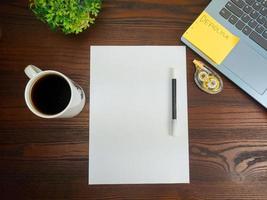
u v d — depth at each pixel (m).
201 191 0.59
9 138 0.59
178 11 0.63
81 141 0.59
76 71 0.61
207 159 0.59
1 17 0.62
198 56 0.62
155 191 0.59
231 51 0.61
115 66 0.61
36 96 0.52
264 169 0.60
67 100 0.52
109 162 0.58
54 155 0.59
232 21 0.61
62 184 0.58
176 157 0.59
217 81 0.61
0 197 0.58
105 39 0.62
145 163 0.59
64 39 0.62
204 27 0.61
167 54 0.62
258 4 0.61
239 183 0.59
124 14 0.63
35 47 0.61
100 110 0.60
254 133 0.60
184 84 0.61
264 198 0.59
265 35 0.61
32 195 0.58
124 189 0.58
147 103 0.60
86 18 0.57
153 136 0.59
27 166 0.58
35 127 0.59
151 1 0.63
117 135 0.59
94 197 0.58
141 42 0.62
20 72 0.61
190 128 0.60
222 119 0.61
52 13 0.54
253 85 0.60
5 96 0.60
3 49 0.61
